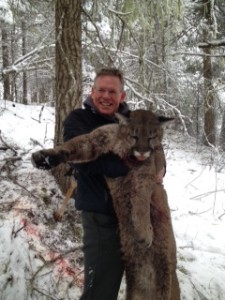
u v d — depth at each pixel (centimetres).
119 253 145
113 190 141
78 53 243
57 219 213
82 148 135
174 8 263
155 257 142
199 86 543
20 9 335
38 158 128
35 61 385
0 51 784
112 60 267
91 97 157
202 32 519
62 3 238
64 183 232
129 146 138
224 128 716
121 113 144
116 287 146
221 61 528
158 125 142
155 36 389
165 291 143
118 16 265
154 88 382
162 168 148
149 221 138
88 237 146
